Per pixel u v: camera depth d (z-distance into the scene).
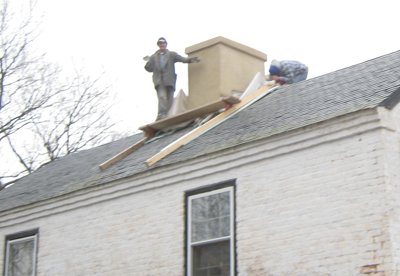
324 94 16.62
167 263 16.25
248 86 20.53
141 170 17.09
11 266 19.94
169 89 21.75
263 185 14.82
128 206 17.42
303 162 14.30
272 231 14.46
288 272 14.05
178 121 19.97
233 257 15.02
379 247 12.85
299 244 13.99
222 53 21.08
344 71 18.41
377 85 15.18
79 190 18.36
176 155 16.86
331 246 13.52
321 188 13.91
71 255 18.47
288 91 18.91
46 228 19.33
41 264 19.16
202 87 21.22
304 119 14.80
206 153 15.68
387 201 12.93
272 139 14.66
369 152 13.35
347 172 13.59
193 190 16.09
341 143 13.80
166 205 16.56
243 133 16.03
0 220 20.48
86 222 18.33
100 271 17.64
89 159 22.73
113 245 17.52
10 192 22.66
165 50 21.89
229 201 15.40
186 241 15.97
